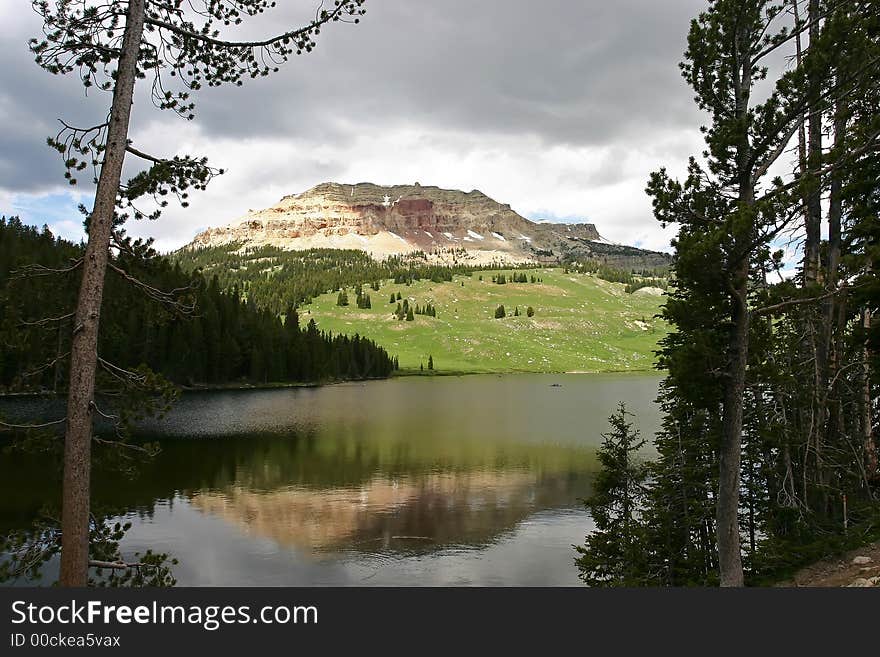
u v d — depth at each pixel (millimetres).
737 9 14453
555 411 89000
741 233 12789
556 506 34344
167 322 11969
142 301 11656
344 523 30609
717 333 14977
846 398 21609
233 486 37906
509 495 36781
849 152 13453
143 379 11539
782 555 17297
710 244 13062
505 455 50219
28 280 10539
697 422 21016
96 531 12367
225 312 131375
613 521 21953
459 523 30875
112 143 10648
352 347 185500
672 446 21750
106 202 10516
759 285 18078
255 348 130875
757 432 20281
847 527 19188
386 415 81000
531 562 25281
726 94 15406
